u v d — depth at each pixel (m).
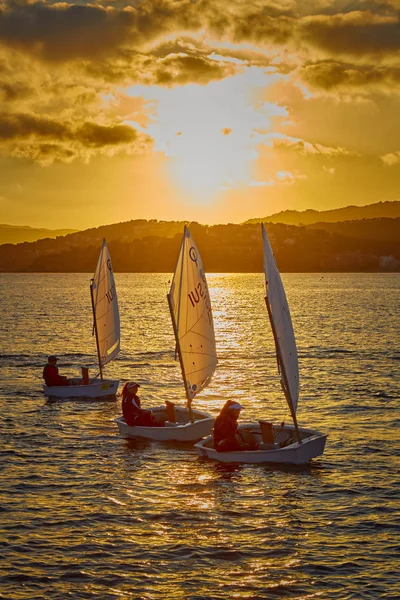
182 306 26.03
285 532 17.30
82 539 16.83
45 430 27.56
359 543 16.66
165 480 21.14
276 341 22.89
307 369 44.56
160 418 27.64
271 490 20.25
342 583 14.70
